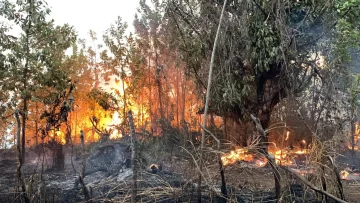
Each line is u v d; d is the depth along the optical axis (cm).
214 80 1061
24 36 1045
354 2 998
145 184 841
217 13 1032
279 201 650
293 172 630
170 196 760
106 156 1316
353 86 1031
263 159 928
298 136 1083
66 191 884
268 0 1025
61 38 1096
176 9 1087
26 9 1023
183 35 1116
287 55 1030
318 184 685
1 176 1138
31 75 1062
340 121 1037
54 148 1298
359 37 1054
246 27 1023
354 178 957
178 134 1385
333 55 1044
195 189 763
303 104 1119
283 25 1005
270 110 1120
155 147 1321
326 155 675
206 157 759
